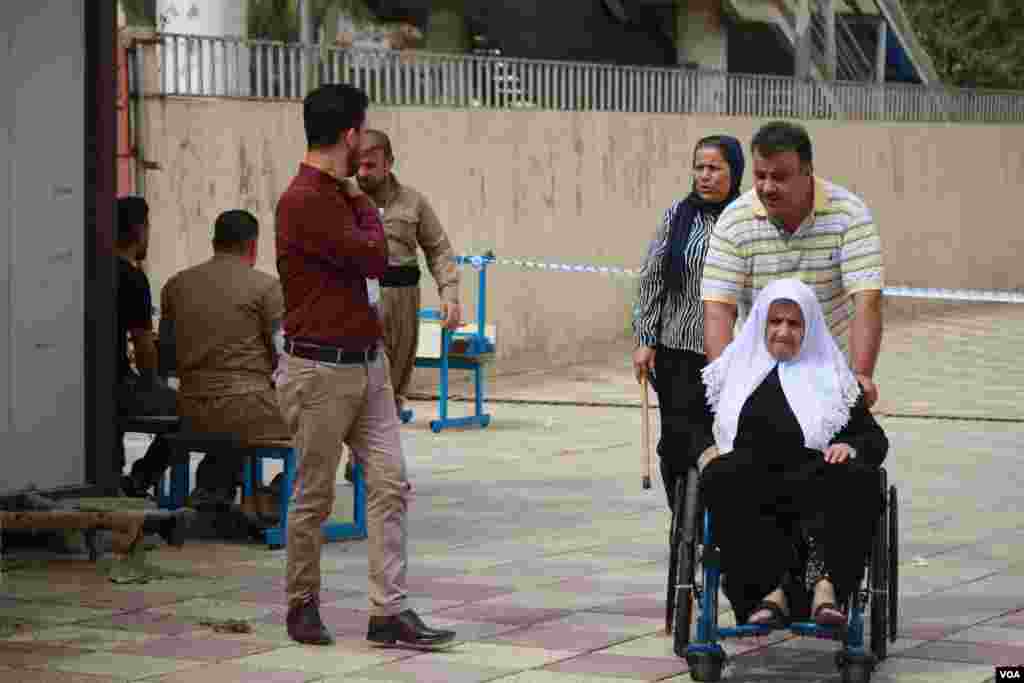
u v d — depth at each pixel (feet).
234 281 36.17
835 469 24.68
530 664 26.45
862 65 123.65
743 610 25.99
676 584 28.12
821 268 26.76
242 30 72.43
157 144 59.36
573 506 41.73
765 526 25.18
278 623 29.22
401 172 69.82
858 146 98.58
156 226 59.36
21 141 34.09
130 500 34.01
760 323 25.86
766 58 126.72
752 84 90.48
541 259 76.64
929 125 104.58
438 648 27.35
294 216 26.81
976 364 78.64
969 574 33.63
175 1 70.79
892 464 49.65
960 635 28.53
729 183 30.50
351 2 107.86
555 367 76.54
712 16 112.47
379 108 68.80
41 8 34.32
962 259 108.17
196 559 34.91
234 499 38.45
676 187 84.38
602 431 57.26
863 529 24.64
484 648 27.45
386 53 69.26
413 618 27.55
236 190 62.13
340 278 26.94
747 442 25.54
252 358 36.19
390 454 27.48
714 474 25.16
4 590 31.76
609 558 35.17
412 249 41.01
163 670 25.99
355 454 27.71
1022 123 113.39
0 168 33.76
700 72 86.69
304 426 27.09
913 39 123.75
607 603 30.89
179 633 28.48
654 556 35.40
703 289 27.20
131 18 68.44
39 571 33.53
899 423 59.52
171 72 60.39
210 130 61.11
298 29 85.61
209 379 36.11
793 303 25.61
